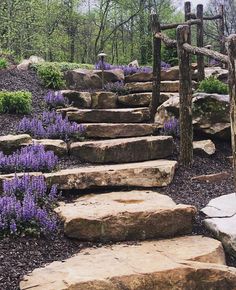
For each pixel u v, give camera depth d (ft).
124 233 13.80
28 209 13.26
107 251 12.91
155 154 20.58
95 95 28.55
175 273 11.44
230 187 18.66
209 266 11.90
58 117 23.68
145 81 34.55
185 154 20.24
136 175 17.72
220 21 39.83
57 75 31.35
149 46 85.10
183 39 19.54
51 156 18.56
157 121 25.36
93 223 13.62
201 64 31.68
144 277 11.14
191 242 13.70
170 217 14.19
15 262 11.90
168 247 13.26
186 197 17.44
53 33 83.30
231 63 12.70
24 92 26.03
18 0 63.77
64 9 84.94
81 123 25.08
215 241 13.80
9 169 17.49
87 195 16.99
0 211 13.38
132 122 25.49
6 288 10.82
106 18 89.51
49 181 16.60
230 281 11.86
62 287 10.50
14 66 36.32
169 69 34.60
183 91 19.88
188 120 20.04
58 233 13.58
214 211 15.67
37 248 12.73
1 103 24.88
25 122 22.49
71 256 12.68
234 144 12.90
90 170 17.56
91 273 11.19
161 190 17.90
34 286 10.64
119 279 10.97
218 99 22.63
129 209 14.26
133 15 85.35
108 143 20.24
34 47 74.18
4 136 20.56
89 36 96.84
